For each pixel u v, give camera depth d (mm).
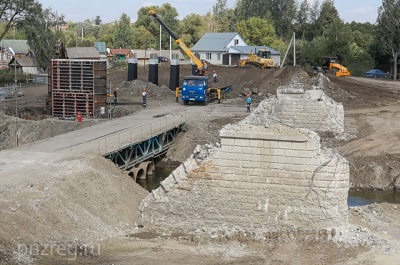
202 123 52281
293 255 25391
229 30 154375
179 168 28688
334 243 26422
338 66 93750
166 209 28516
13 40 128500
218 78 79750
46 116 54969
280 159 27172
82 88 54094
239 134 27422
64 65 54031
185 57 121312
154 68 74812
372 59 110875
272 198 27312
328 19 146000
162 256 24844
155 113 56562
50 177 29656
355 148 46688
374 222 30594
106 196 29484
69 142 40469
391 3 101312
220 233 27469
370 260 24891
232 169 27734
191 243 26672
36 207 25562
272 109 49938
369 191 41031
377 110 61812
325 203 26812
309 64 115312
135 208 30141
